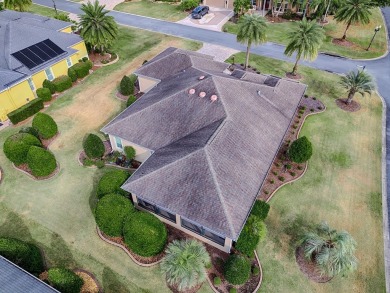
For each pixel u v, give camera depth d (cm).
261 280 2159
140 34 5572
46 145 3228
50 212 2597
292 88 3503
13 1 5209
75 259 2273
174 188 2288
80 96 3972
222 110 2789
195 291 2086
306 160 2897
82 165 3008
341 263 2023
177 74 3675
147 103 3128
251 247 2169
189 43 5272
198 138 2588
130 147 2920
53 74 4116
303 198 2733
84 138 3331
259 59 4841
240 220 2112
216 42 5319
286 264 2258
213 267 2211
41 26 4544
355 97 4038
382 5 6094
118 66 4609
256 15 4147
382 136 3444
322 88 4197
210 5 6750
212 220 2094
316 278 2184
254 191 2333
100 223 2266
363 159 3152
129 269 2217
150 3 6962
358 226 2533
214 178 2247
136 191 2339
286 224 2525
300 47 3956
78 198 2708
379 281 2189
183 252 1986
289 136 3388
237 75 3806
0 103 3447
